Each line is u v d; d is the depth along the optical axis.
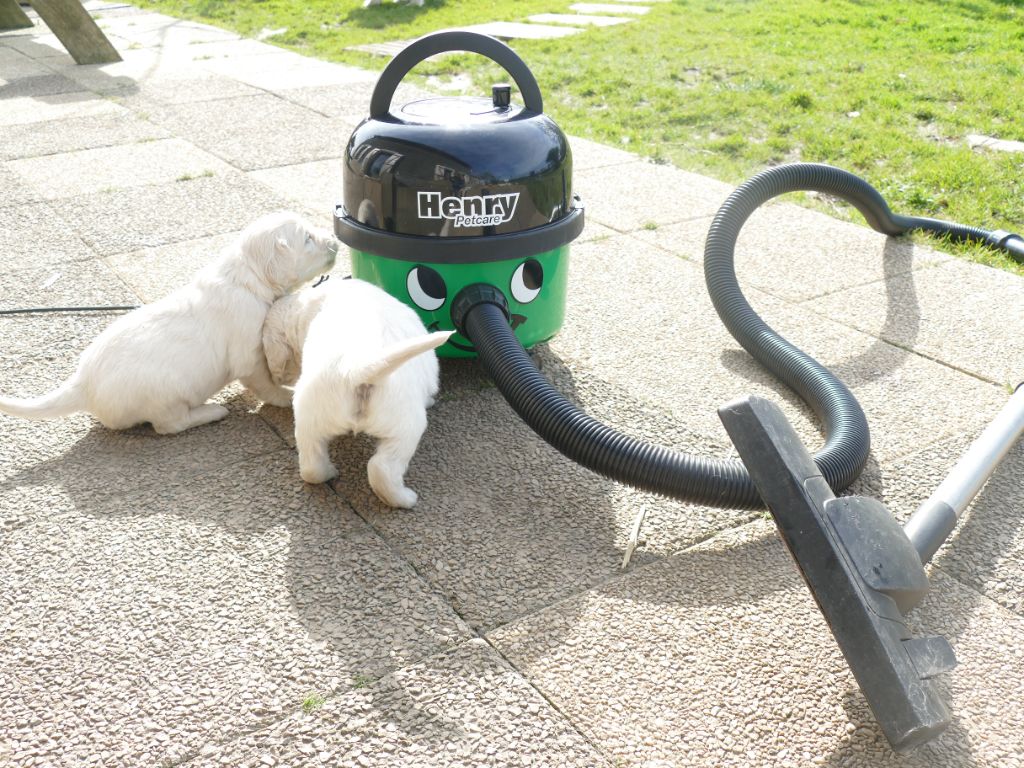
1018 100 2.78
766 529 0.98
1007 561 0.93
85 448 1.11
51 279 1.56
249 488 1.03
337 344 0.93
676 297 1.54
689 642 0.82
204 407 1.17
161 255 1.68
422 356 1.00
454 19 4.51
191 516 0.98
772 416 0.74
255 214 1.90
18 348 1.32
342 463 1.08
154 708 0.74
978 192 2.06
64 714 0.74
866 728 0.74
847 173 1.65
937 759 0.71
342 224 1.17
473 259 1.10
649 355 1.35
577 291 1.57
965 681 0.79
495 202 1.08
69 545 0.94
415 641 0.81
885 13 4.29
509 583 0.89
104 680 0.77
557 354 1.35
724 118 2.69
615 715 0.74
